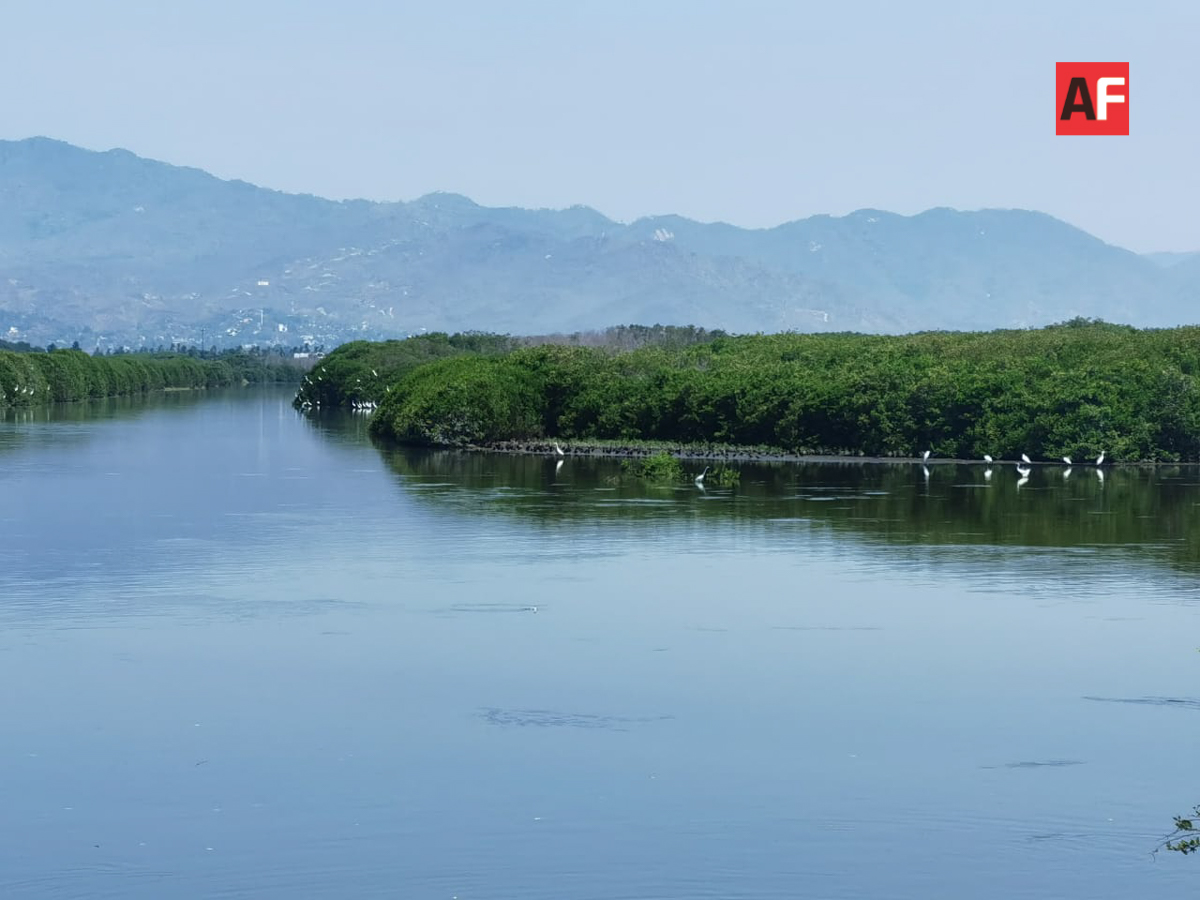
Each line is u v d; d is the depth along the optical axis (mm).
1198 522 139625
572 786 62875
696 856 56062
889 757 66625
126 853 56094
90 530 130750
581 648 85688
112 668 80750
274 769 64625
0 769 64562
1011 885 53812
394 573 108812
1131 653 85125
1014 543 125312
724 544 123875
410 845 56906
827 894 53156
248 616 93625
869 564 114125
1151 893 53156
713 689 77125
